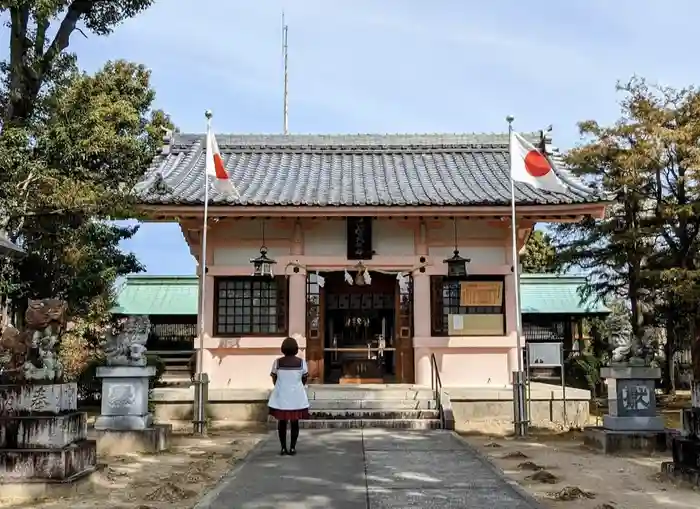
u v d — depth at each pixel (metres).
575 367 23.91
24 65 12.80
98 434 11.60
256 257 17.83
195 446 12.47
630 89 23.12
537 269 39.78
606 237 24.66
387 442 11.93
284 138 21.67
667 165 22.34
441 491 7.89
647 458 10.97
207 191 15.82
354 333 19.11
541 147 20.67
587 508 7.41
